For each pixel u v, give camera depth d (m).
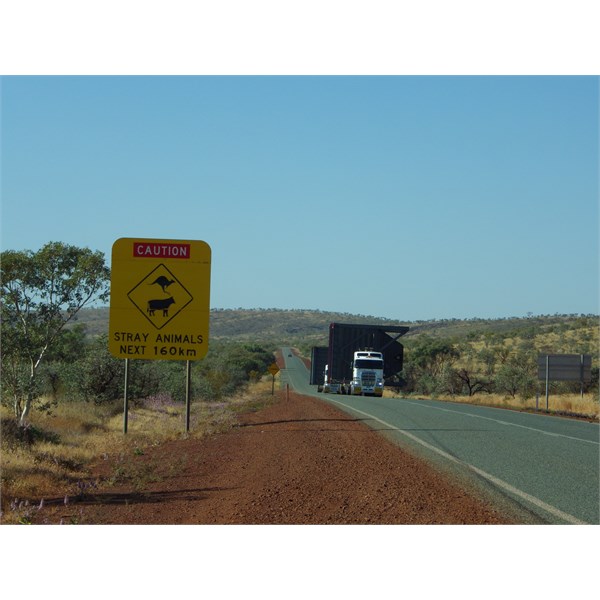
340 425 23.77
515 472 13.38
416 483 12.16
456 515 9.73
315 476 13.16
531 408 35.59
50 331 25.00
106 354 34.03
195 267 22.52
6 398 25.53
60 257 24.97
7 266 24.34
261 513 10.18
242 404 43.31
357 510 10.16
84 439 22.72
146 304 22.39
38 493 13.82
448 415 28.67
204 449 19.42
